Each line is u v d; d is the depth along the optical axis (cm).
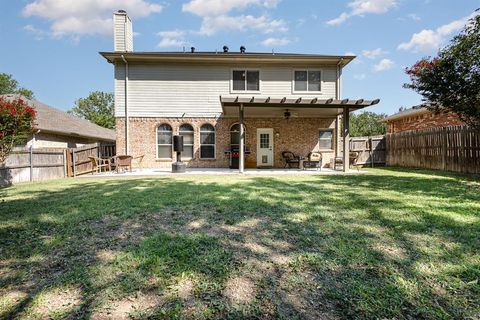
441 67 719
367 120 3341
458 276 217
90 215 414
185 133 1379
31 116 835
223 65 1364
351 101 1025
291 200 505
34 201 534
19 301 192
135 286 210
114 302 190
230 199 517
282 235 317
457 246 275
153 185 738
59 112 1942
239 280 217
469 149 987
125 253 270
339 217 384
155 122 1356
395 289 199
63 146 1691
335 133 1417
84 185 782
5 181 844
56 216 412
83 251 279
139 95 1348
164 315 175
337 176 943
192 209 441
